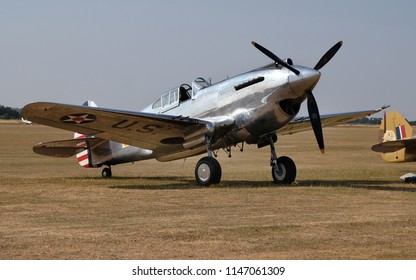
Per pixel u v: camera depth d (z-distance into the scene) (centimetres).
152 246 1369
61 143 3256
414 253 1302
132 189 2541
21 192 2433
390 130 3575
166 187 2622
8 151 6350
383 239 1438
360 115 3131
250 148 7444
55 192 2433
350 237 1459
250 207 1958
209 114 2695
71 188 2598
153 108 2978
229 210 1894
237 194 2312
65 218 1747
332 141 9256
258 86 2538
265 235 1482
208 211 1873
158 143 2850
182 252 1314
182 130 2650
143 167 4591
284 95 2473
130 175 3619
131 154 3192
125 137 2759
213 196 2256
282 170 2719
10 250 1331
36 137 9556
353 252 1312
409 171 3762
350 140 9662
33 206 2005
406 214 1802
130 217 1761
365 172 3678
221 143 2719
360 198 2183
